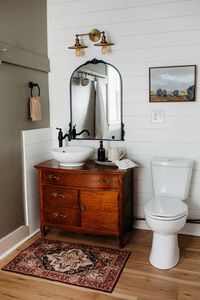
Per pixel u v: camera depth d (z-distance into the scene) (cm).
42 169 283
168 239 233
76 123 327
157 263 235
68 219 283
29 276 225
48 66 323
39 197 304
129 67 299
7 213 266
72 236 296
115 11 296
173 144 296
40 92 314
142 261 246
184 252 261
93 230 276
